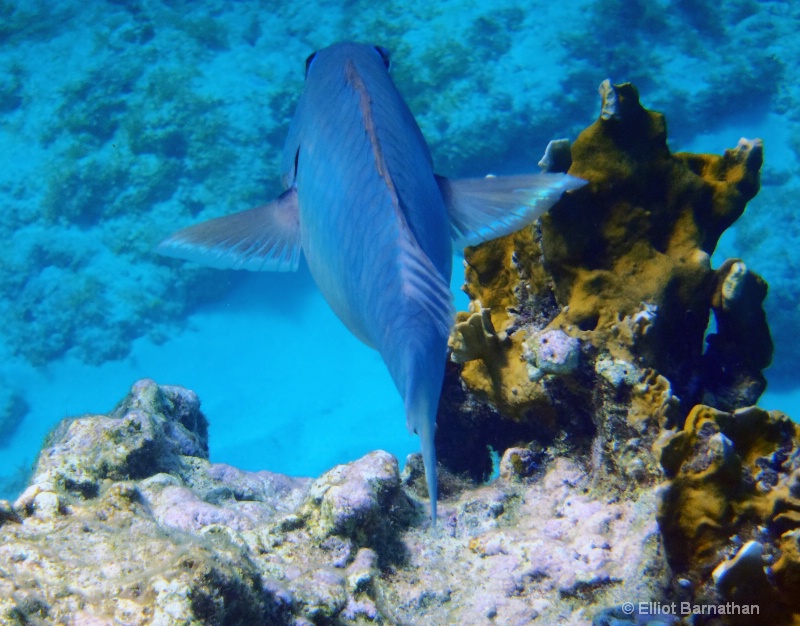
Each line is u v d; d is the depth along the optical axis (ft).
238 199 46.37
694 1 57.31
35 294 45.55
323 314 44.88
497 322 12.99
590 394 10.65
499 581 9.70
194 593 6.93
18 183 49.32
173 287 45.55
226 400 40.50
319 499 10.73
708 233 11.68
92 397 42.29
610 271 11.13
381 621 9.26
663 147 11.18
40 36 58.49
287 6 60.29
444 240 4.78
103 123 50.75
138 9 60.85
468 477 14.14
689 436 7.77
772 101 52.39
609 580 8.81
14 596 6.49
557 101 49.16
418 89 50.19
